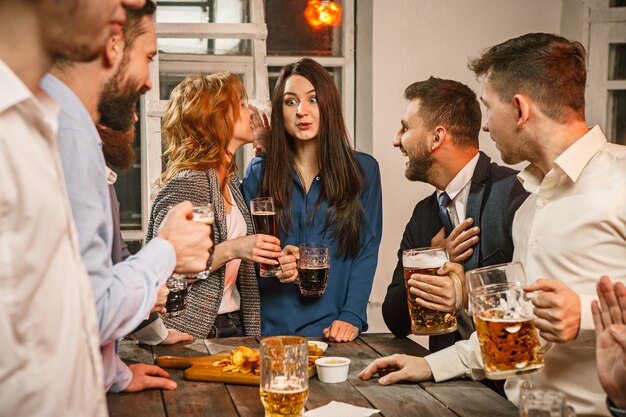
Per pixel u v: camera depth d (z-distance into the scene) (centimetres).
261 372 161
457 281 212
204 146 270
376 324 375
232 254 251
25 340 111
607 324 146
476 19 375
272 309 275
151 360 220
